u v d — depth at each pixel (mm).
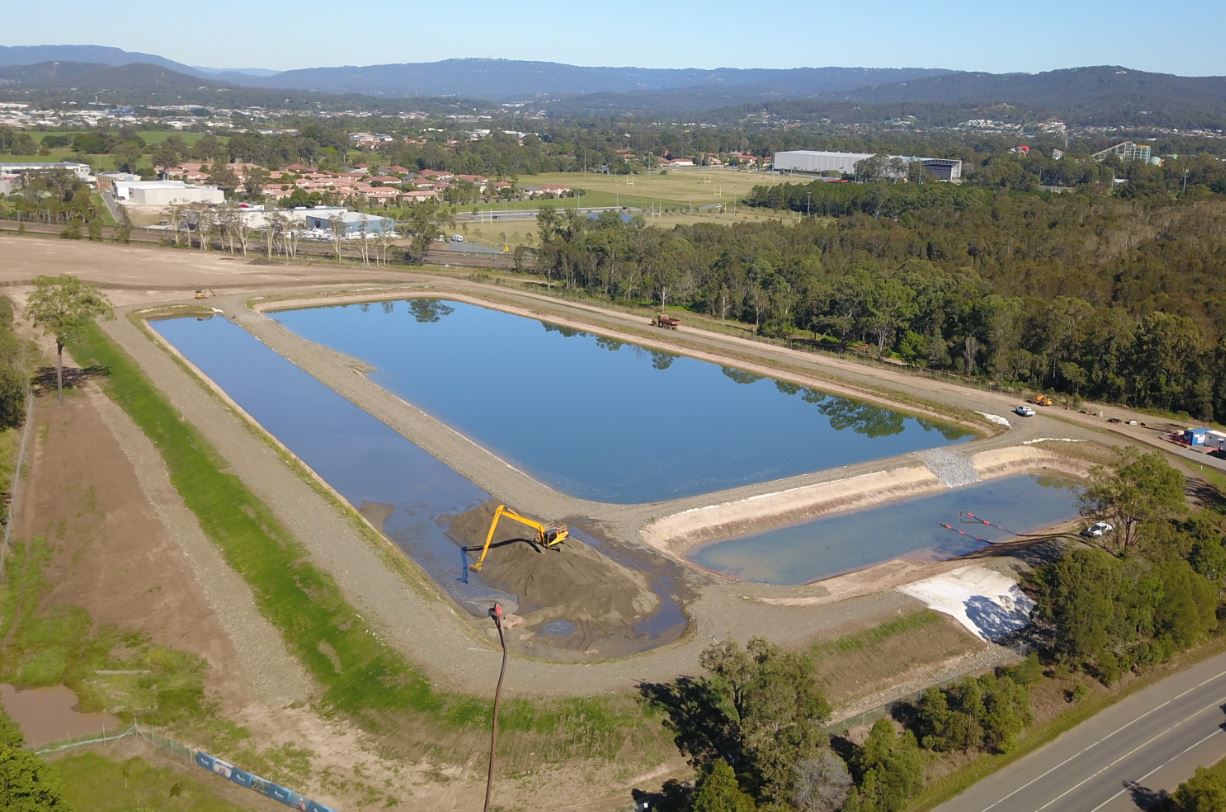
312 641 69125
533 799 54094
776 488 102125
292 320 185750
